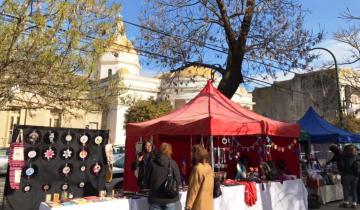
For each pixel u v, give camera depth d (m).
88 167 8.20
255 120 8.52
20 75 8.05
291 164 11.12
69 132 8.05
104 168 8.38
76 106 9.72
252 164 11.57
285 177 9.60
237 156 11.21
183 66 14.55
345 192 11.12
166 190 6.22
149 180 6.38
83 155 8.16
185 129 7.93
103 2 8.47
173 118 8.58
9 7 7.25
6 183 7.27
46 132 7.77
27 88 8.59
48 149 7.75
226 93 13.70
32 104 9.23
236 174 10.50
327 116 33.19
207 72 16.31
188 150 11.19
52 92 8.93
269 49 13.64
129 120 38.66
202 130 7.62
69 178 7.92
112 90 10.63
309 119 14.38
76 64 8.46
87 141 8.26
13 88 8.34
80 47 8.45
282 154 11.36
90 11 8.36
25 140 7.51
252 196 8.22
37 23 7.41
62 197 7.19
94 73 9.00
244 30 13.45
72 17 7.88
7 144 32.94
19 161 7.29
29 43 7.54
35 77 8.24
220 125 7.68
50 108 9.66
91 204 6.19
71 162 7.99
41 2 7.54
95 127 41.97
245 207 8.05
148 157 7.22
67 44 7.93
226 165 11.12
